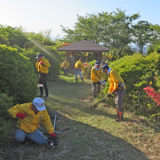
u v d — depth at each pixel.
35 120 3.26
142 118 4.92
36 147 3.34
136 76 5.47
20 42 24.98
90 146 3.51
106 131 4.21
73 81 11.88
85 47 19.47
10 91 4.34
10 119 4.15
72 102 6.67
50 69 12.03
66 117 5.05
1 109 3.19
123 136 3.97
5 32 23.94
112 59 34.72
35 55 10.78
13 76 4.33
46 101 6.52
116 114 5.22
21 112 3.27
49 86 9.86
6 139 3.46
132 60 6.01
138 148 3.53
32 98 4.83
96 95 7.01
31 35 31.20
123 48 41.16
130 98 5.49
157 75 5.23
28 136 3.33
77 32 41.31
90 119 4.95
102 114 5.36
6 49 4.73
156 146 3.59
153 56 5.64
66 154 3.21
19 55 5.06
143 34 41.12
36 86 5.17
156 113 4.79
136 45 41.72
